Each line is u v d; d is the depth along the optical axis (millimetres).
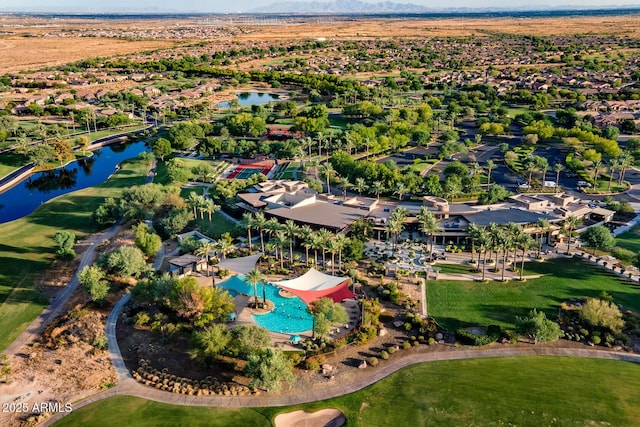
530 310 125312
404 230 173500
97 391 98500
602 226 161125
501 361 106562
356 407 93938
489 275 142625
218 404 94875
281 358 99500
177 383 99750
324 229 147875
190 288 119312
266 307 127812
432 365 105688
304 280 128250
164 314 123250
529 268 146375
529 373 102188
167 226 164750
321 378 102625
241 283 133500
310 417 91875
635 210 187750
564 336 115000
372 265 147750
